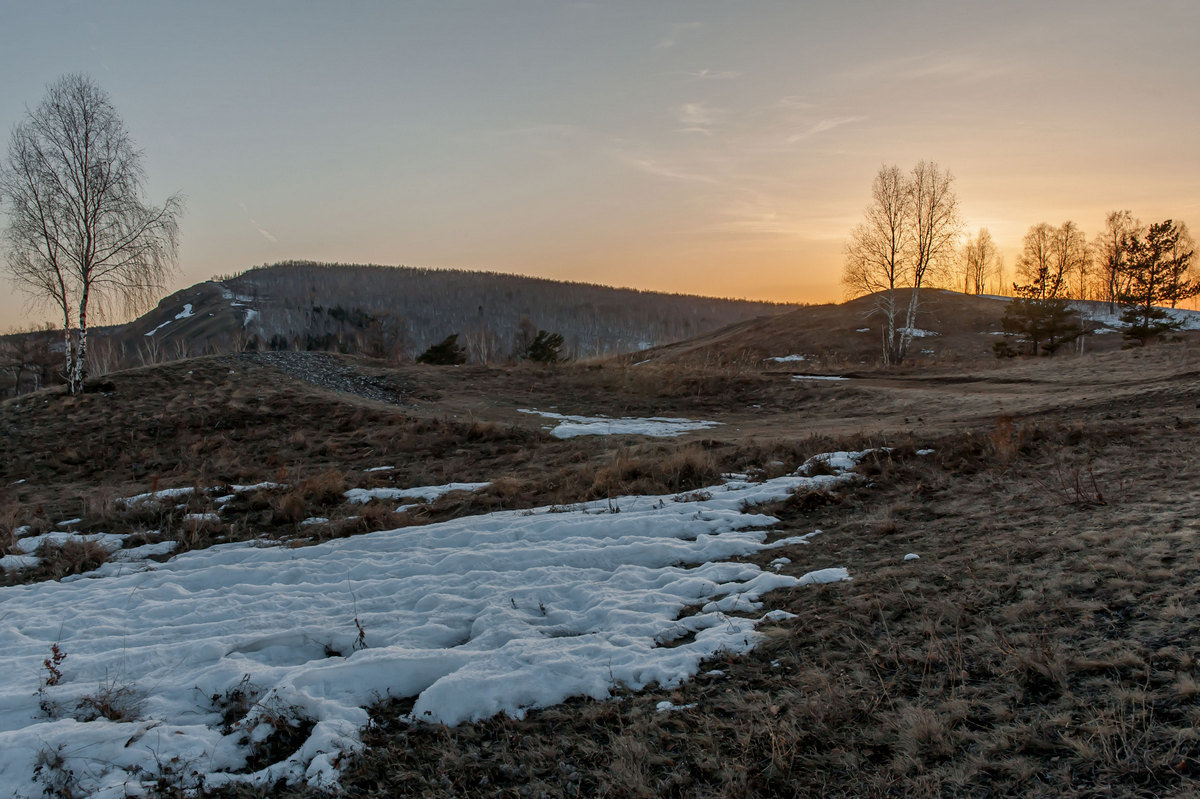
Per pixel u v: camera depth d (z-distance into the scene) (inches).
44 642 260.5
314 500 515.8
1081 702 146.6
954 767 137.0
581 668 202.2
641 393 1079.0
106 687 209.6
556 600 272.8
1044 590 201.0
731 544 313.4
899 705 161.3
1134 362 901.2
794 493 383.6
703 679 192.5
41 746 171.8
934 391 885.8
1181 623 165.9
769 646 204.8
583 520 369.7
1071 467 348.2
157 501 527.8
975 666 169.6
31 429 860.6
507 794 153.4
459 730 181.5
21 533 473.4
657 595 262.1
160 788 161.5
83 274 985.5
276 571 340.8
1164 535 222.7
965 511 309.1
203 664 231.5
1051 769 130.6
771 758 150.3
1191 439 367.6
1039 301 1769.2
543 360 1780.3
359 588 304.5
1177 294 2087.8
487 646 230.1
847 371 1206.3
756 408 952.9
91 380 1033.5
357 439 794.2
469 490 518.9
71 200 967.6
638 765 153.6
